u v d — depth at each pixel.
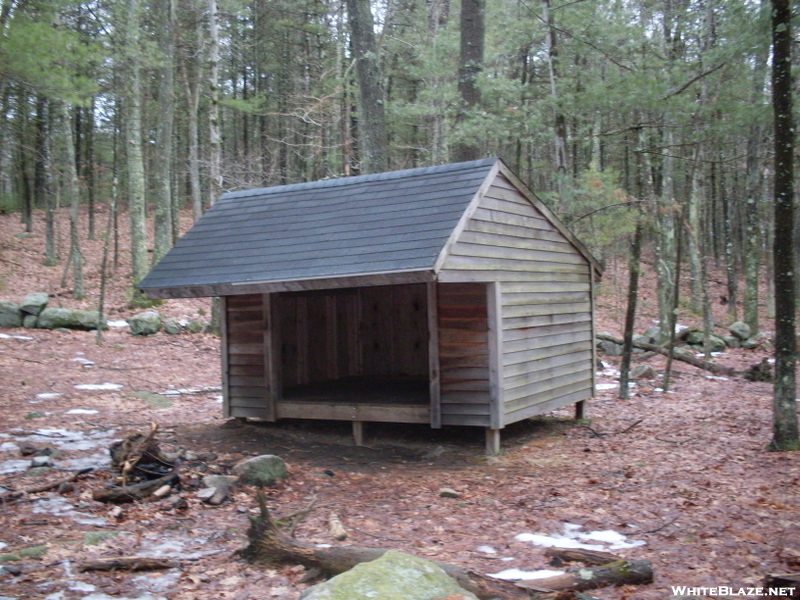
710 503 6.31
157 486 6.66
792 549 5.07
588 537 5.55
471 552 5.18
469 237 7.88
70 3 12.40
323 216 9.05
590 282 10.88
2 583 4.45
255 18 28.16
